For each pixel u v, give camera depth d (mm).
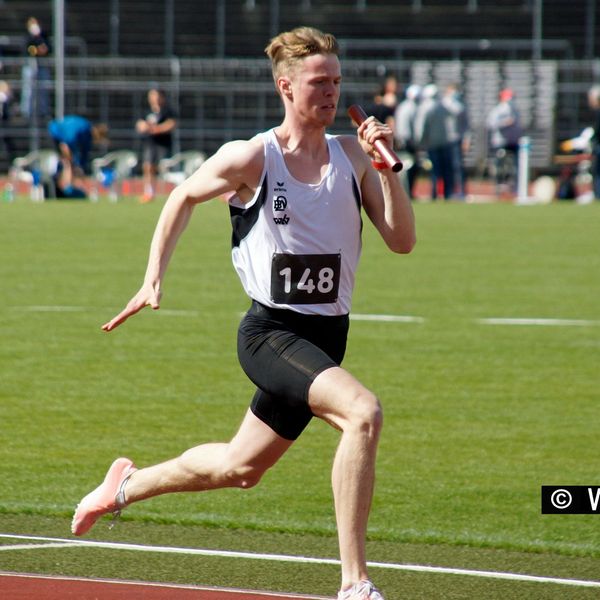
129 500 14930
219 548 16000
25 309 37062
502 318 36188
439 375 27969
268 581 14461
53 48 115500
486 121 107438
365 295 40812
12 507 17750
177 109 107125
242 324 13867
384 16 118688
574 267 49000
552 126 107125
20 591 13875
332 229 13633
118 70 113062
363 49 116938
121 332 33438
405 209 13625
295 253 13562
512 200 89188
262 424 13766
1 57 110125
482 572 15039
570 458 20969
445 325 34969
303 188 13562
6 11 118750
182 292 41156
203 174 13688
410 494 18828
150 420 23500
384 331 33938
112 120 111812
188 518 17391
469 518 17594
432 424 23406
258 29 119000
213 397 25547
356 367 28828
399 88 107438
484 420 23719
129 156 88188
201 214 79000
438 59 116375
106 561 15250
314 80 13453
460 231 64312
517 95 108000
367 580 12617
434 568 15211
